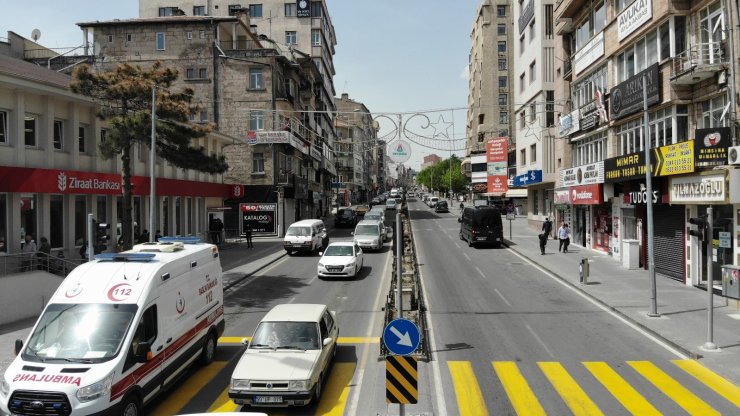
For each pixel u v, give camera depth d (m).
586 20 30.33
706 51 18.36
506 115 76.56
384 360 12.70
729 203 16.89
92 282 9.99
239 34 48.97
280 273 26.09
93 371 8.46
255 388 9.57
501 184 49.81
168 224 32.12
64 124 23.02
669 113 20.86
